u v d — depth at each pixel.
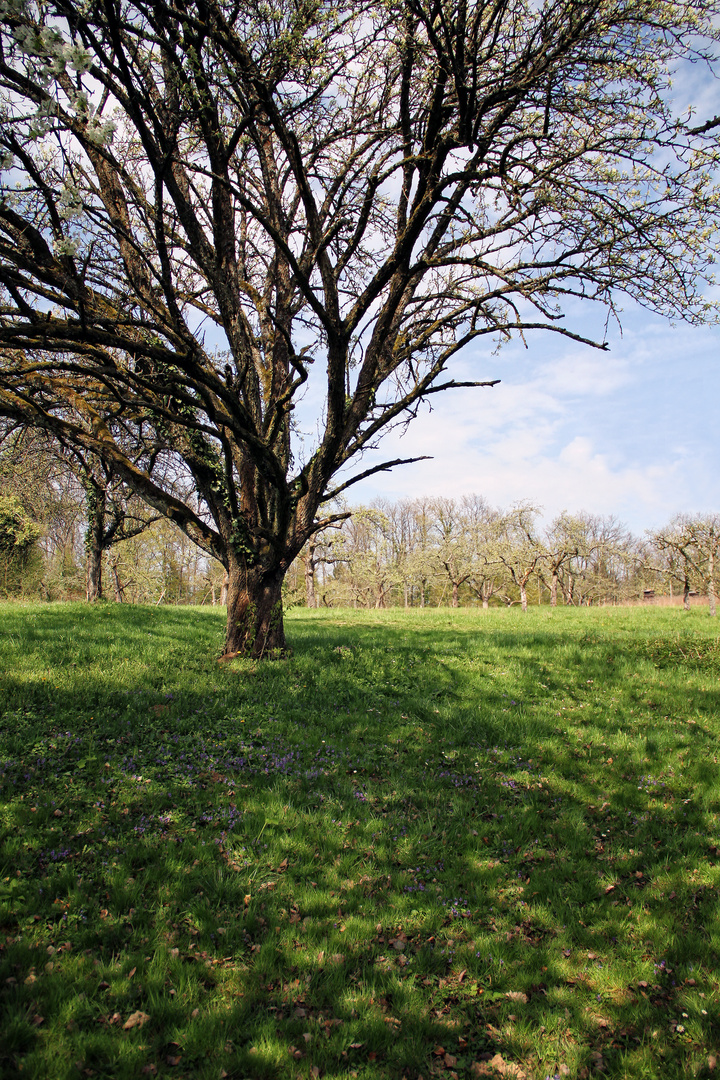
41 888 4.78
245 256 14.20
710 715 10.34
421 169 9.48
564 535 47.81
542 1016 3.99
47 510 26.64
